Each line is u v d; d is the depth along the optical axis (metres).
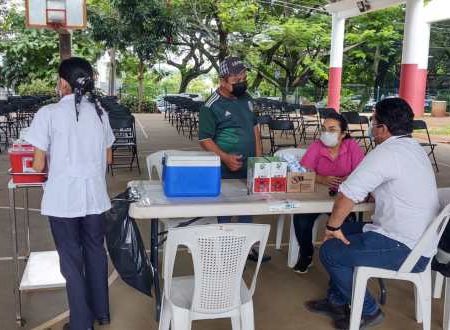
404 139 2.61
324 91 24.02
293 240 3.86
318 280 3.63
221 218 3.53
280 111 14.09
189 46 22.00
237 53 20.03
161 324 2.44
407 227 2.58
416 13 14.26
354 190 2.56
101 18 16.97
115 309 3.12
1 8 21.69
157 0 16.61
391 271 2.66
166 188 2.79
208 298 2.32
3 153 9.46
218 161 2.81
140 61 20.50
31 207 5.41
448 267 2.78
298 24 19.64
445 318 2.85
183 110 14.43
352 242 2.71
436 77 24.41
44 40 21.52
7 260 3.89
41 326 2.90
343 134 3.46
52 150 2.48
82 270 2.63
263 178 2.94
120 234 2.72
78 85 2.50
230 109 3.50
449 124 16.42
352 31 22.41
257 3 19.95
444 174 8.04
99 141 2.57
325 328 2.94
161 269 3.64
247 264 3.89
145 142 11.29
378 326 2.97
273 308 3.18
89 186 2.54
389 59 25.09
